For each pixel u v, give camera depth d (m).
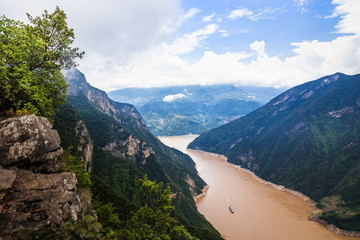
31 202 13.48
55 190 14.81
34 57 20.73
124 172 101.94
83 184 23.67
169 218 29.69
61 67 25.39
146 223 28.97
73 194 16.05
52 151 16.91
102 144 133.88
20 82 18.16
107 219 32.62
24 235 11.89
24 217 12.77
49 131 17.27
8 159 13.66
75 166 23.08
